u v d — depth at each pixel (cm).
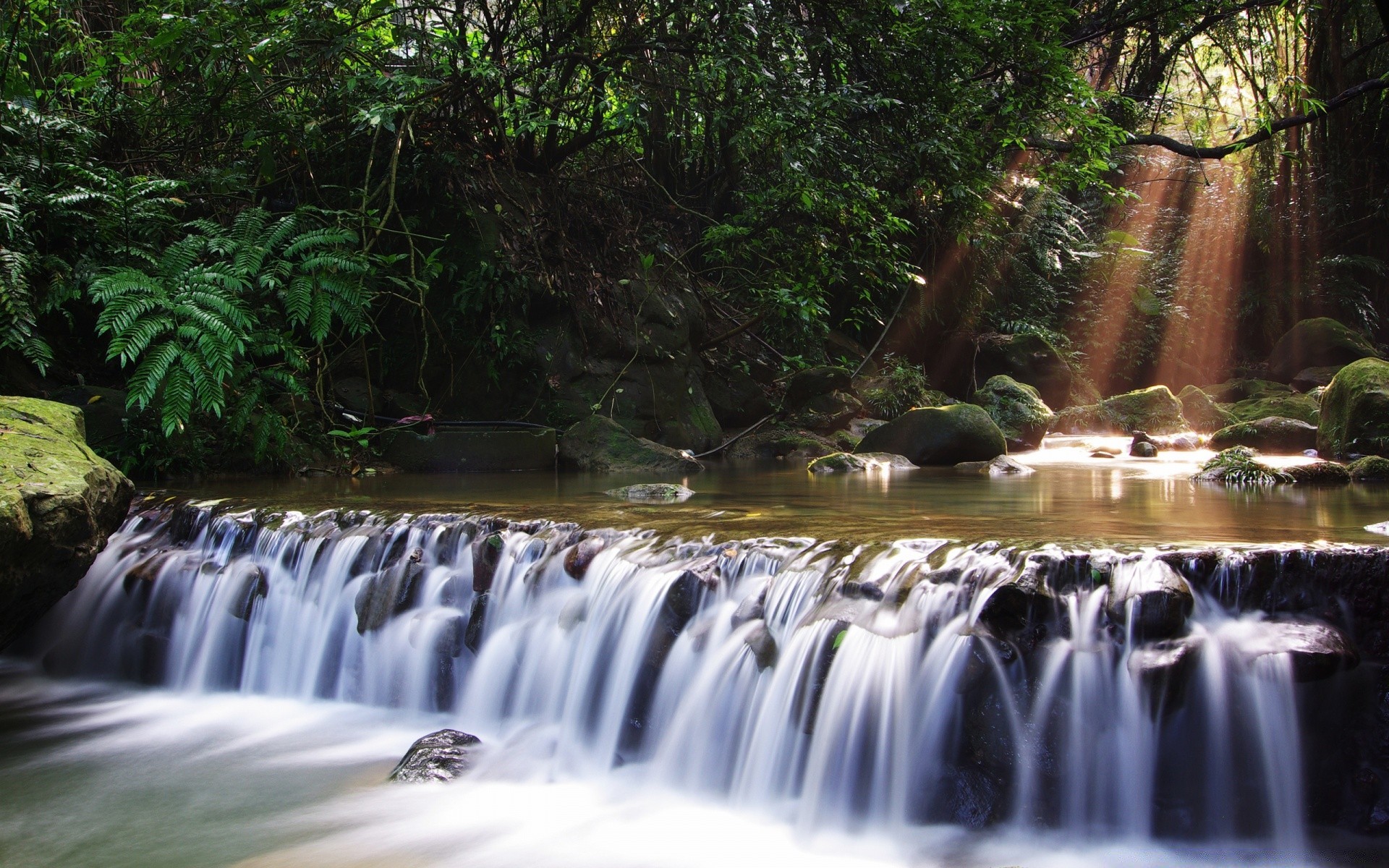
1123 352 1923
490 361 851
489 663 429
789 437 1003
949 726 319
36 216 661
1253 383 1741
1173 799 303
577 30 927
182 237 765
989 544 357
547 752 386
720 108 980
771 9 959
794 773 336
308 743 413
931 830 318
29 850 320
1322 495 586
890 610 338
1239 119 2111
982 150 1125
